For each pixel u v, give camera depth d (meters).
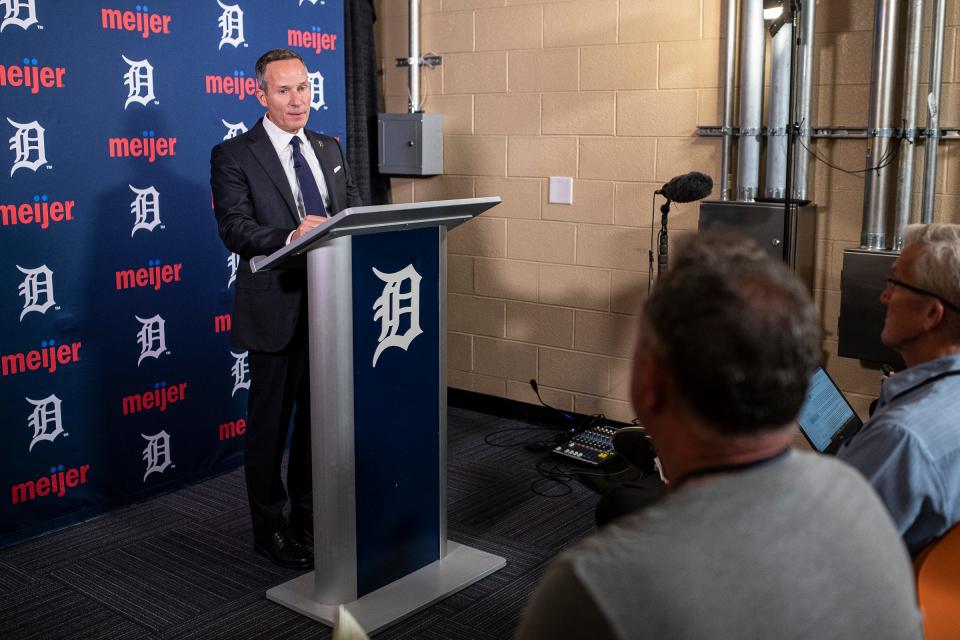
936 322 1.58
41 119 3.10
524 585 2.88
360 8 4.52
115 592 2.84
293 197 2.88
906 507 1.40
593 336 4.30
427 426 2.81
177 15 3.46
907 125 3.34
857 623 0.78
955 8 3.27
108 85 3.27
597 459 3.86
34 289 3.14
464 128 4.54
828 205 3.62
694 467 0.83
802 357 0.79
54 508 3.29
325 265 2.42
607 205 4.16
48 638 2.58
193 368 3.67
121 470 3.48
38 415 3.21
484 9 4.38
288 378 2.87
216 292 3.71
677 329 0.80
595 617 0.74
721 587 0.74
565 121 4.21
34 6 3.04
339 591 2.65
